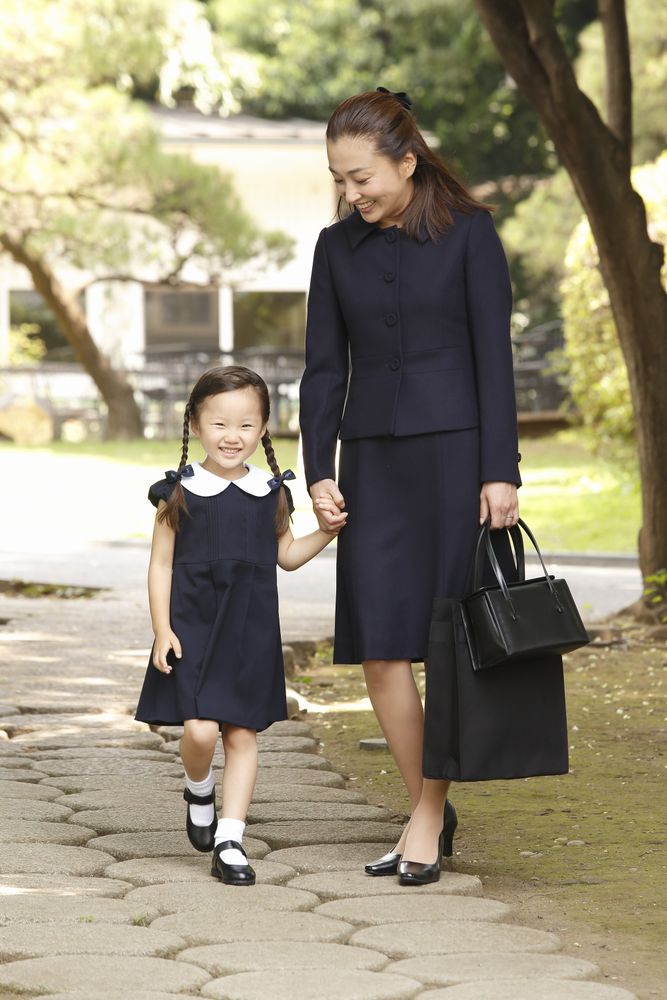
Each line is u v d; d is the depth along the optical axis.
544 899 7.15
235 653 7.47
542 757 7.10
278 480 7.75
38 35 40.84
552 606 7.00
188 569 7.53
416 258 7.50
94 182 42.88
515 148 72.19
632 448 31.61
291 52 69.88
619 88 16.88
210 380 7.65
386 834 8.26
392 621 7.44
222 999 5.71
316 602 19.55
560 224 61.12
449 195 7.58
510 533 7.46
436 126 71.06
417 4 68.50
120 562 24.00
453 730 7.14
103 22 42.62
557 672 7.17
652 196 31.06
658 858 7.89
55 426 48.97
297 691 13.27
